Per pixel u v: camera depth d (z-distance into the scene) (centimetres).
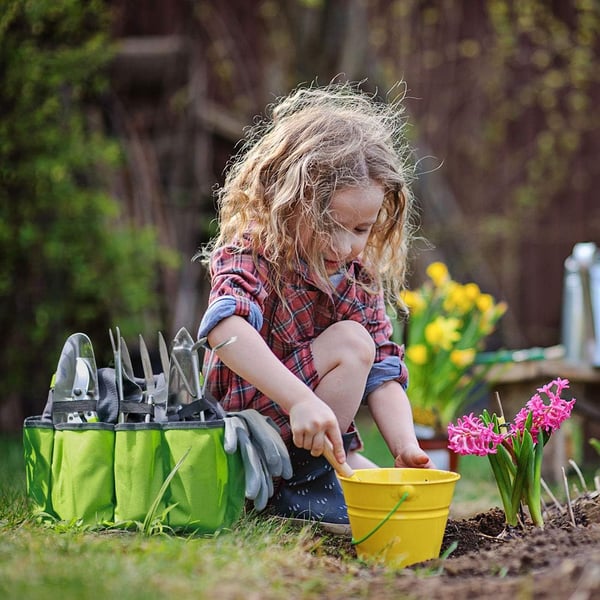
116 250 443
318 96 249
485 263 695
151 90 513
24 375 450
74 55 424
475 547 186
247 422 194
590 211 697
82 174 463
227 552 162
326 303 219
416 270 598
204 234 532
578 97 679
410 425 210
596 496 213
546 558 158
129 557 153
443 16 682
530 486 193
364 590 145
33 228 424
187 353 188
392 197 224
